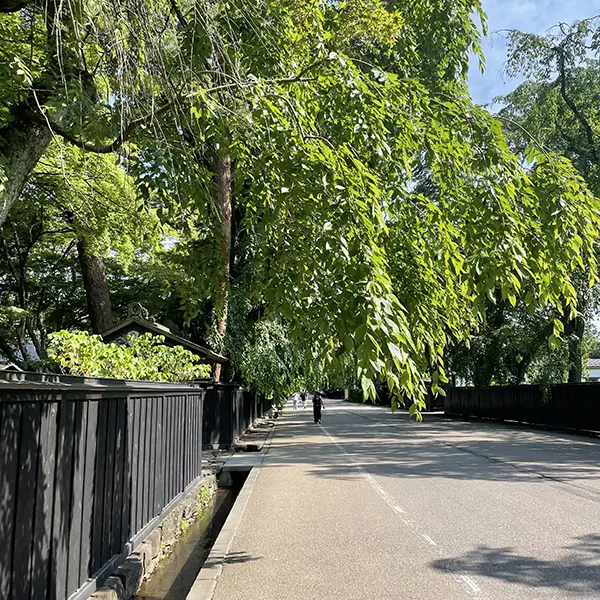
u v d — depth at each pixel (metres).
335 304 3.32
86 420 4.40
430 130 4.67
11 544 3.12
